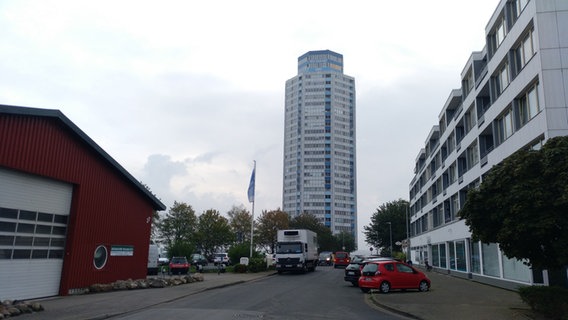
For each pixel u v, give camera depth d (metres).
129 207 22.89
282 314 13.52
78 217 18.77
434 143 54.47
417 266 58.44
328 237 96.62
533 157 13.14
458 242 35.06
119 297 17.17
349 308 15.49
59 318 11.88
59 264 17.98
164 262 45.59
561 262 12.09
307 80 162.75
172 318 12.45
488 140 29.83
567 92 18.77
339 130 159.75
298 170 157.88
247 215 64.31
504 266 23.78
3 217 15.35
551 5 19.70
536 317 12.80
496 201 13.44
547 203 12.23
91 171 19.81
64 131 18.02
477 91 30.45
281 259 34.94
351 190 159.00
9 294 15.41
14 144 15.48
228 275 32.56
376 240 91.12
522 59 22.28
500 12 25.17
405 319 13.27
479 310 14.52
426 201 58.25
